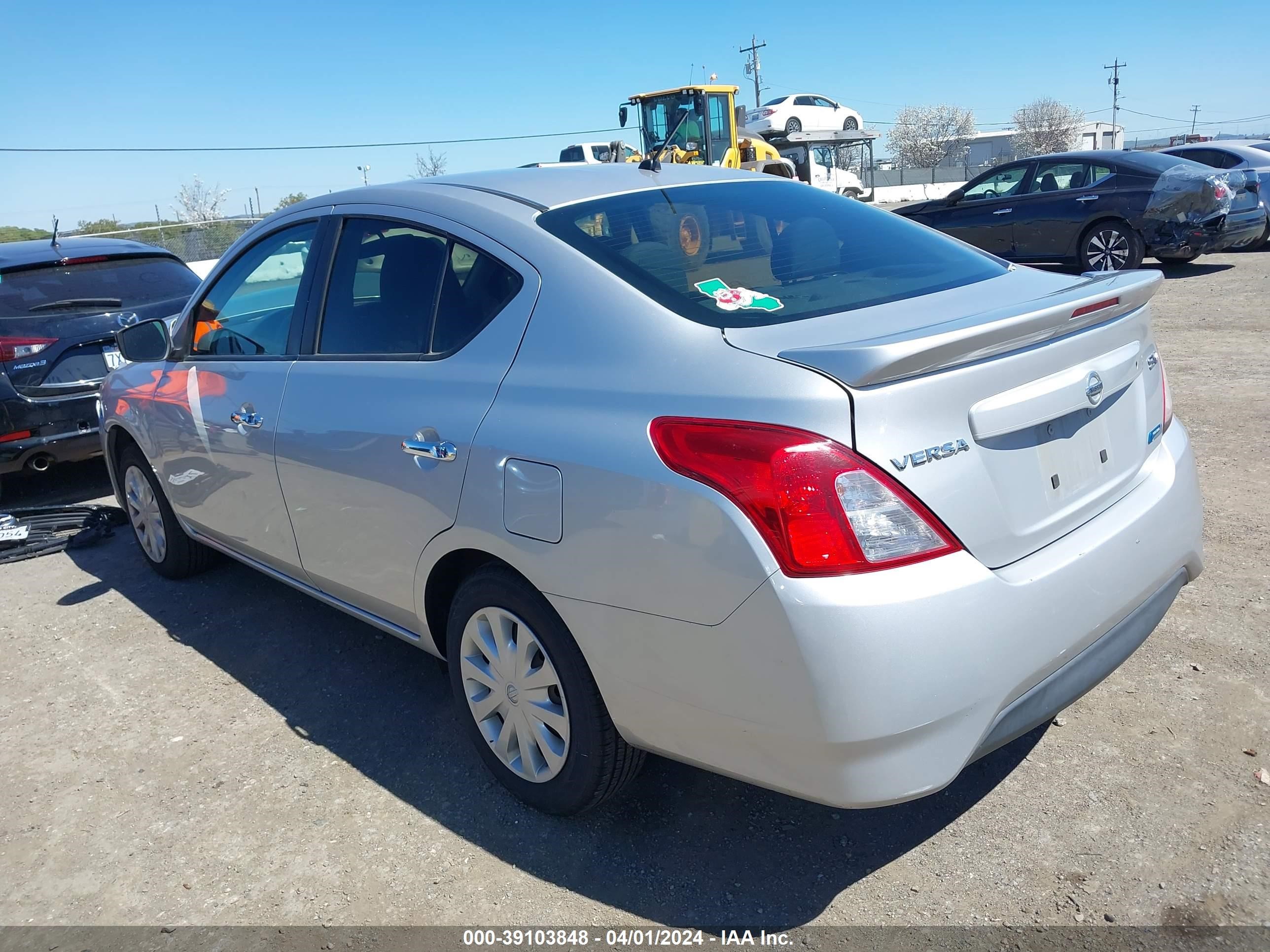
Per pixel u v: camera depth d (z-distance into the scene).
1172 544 2.52
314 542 3.26
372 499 2.89
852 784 1.98
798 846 2.56
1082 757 2.78
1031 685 2.10
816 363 2.01
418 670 3.72
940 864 2.44
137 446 4.56
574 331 2.45
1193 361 7.30
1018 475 2.16
